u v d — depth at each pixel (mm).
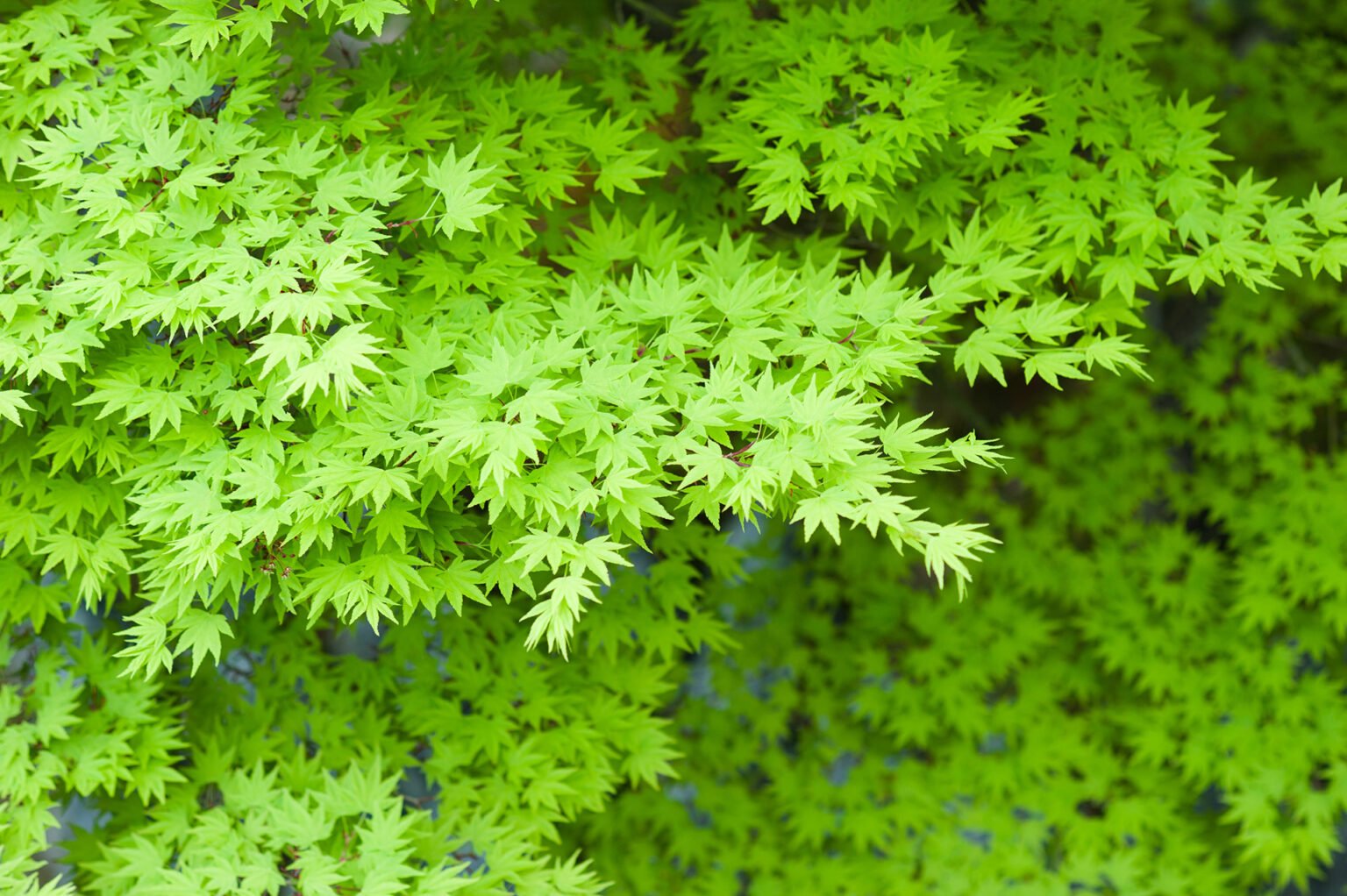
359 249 2467
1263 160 4797
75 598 3256
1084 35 3412
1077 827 4785
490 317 2773
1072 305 3148
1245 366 4887
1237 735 4676
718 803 4793
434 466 2395
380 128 2809
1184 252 3256
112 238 2656
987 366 2881
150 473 2652
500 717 3479
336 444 2531
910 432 2584
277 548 2572
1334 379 4820
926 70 2953
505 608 3578
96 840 3500
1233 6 5371
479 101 3084
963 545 2342
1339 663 4902
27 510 2947
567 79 3783
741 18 3529
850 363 2668
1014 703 4949
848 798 4832
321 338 2525
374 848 3008
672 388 2627
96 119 2645
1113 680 5074
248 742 3490
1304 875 4680
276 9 2531
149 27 2857
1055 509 5070
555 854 4629
